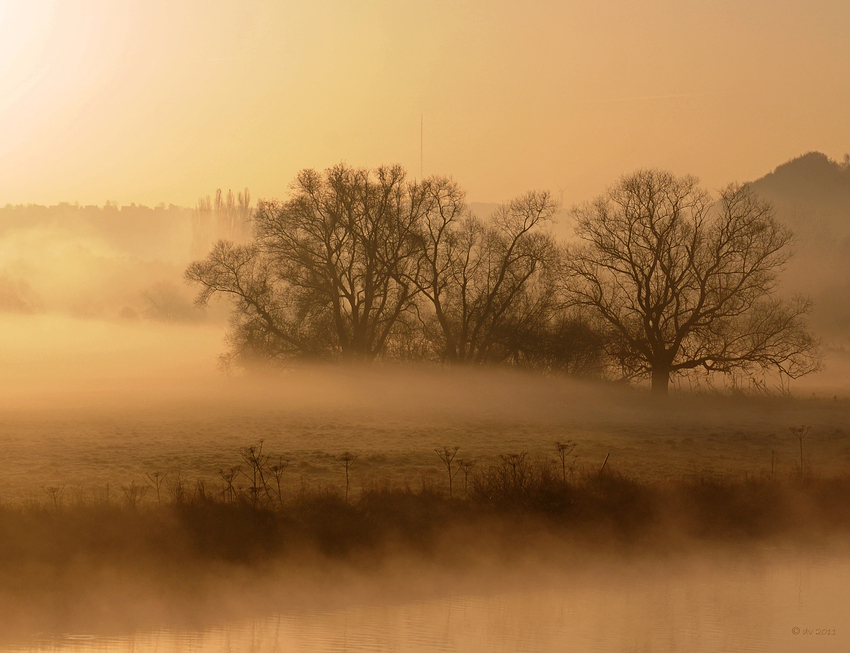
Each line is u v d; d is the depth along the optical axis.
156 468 50.59
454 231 105.50
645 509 37.75
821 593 30.91
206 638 26.69
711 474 48.38
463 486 42.28
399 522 34.94
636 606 29.20
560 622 28.09
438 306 104.50
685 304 95.56
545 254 103.38
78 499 35.38
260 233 101.75
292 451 56.97
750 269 92.69
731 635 27.06
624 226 95.44
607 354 98.06
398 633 27.02
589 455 56.56
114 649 25.52
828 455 57.62
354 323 103.94
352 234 101.69
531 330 103.06
